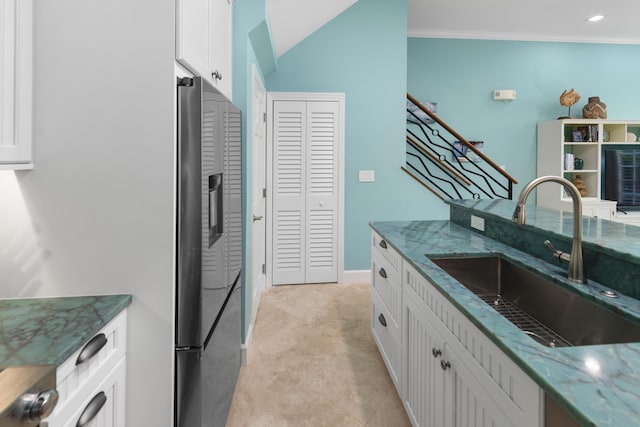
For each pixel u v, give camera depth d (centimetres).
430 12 433
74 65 116
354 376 217
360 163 380
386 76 377
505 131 520
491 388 93
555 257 141
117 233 120
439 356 130
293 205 374
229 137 166
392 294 200
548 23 470
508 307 158
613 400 61
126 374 122
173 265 121
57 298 119
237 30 229
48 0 114
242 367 226
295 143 370
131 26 116
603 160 510
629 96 539
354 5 371
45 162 117
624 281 111
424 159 496
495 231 196
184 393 126
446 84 507
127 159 119
